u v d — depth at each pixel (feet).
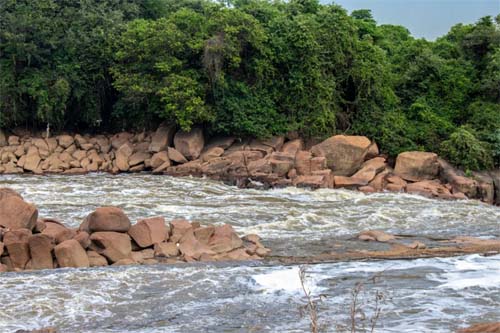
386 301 37.93
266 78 112.68
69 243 46.93
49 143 111.04
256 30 110.11
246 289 40.83
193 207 72.59
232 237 53.21
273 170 94.79
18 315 35.06
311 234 61.36
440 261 48.75
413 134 111.24
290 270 45.75
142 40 113.39
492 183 99.14
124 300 38.29
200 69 111.24
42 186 84.53
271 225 63.87
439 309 36.40
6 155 108.27
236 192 86.22
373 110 114.73
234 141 108.47
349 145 98.58
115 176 98.17
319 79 112.37
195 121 106.93
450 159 103.09
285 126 109.19
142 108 114.62
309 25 114.01
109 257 48.06
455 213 73.26
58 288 39.93
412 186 92.58
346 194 86.84
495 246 55.47
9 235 46.65
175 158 102.42
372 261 49.14
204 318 35.22
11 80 115.55
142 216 66.64
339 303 37.70
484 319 34.55
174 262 48.78
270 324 33.99
